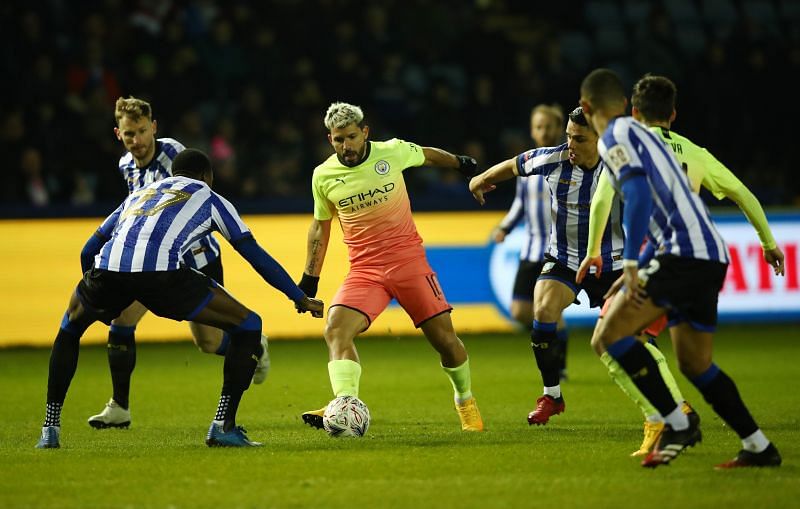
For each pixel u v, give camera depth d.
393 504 17.14
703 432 24.67
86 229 45.78
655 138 19.44
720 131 61.16
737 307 48.78
